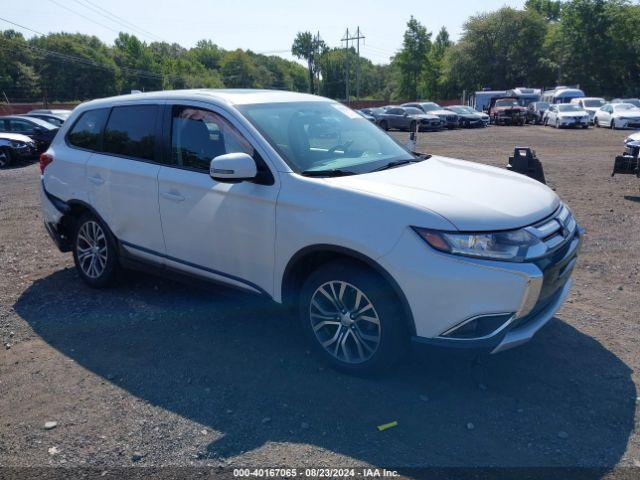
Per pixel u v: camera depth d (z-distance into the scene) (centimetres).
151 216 461
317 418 329
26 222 863
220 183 409
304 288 381
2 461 300
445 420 325
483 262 318
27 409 347
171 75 10300
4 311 498
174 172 443
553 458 292
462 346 324
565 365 385
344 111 491
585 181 1159
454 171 414
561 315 467
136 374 385
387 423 323
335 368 378
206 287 444
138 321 469
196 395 357
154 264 475
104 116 520
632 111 3028
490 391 354
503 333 323
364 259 342
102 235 524
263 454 299
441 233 322
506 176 416
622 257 621
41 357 413
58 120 2091
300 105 459
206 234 423
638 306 484
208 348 419
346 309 365
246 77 12094
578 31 5856
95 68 9275
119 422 331
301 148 408
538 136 2589
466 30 7075
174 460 296
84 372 390
